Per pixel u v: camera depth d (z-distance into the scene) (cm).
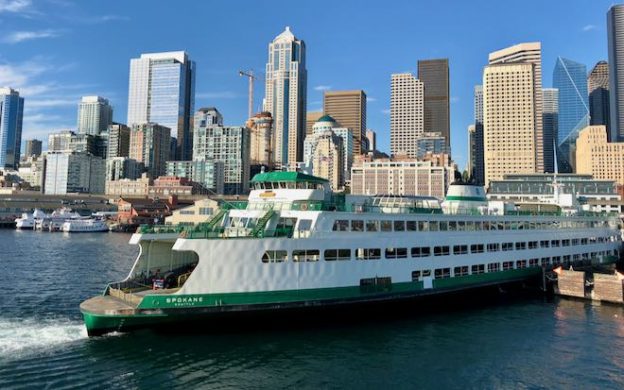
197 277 3059
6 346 2908
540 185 18862
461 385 2533
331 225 3544
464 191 5341
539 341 3294
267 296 3206
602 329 3606
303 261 3338
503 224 4819
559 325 3706
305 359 2839
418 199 5075
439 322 3738
